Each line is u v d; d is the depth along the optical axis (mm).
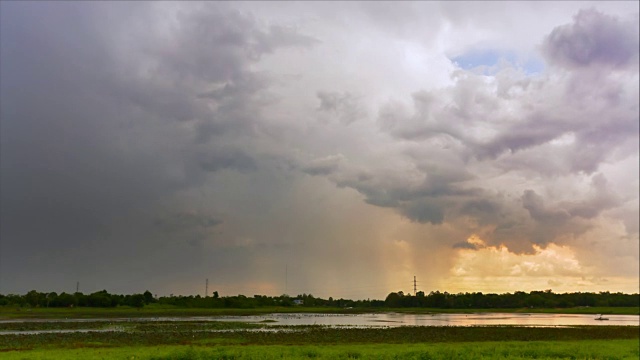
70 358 41219
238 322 115750
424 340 74875
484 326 112812
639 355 49062
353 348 52156
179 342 65688
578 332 96500
